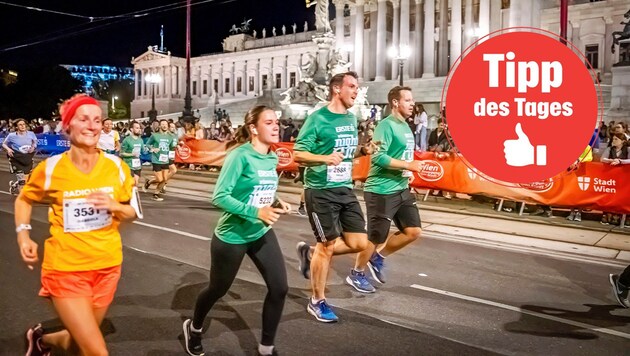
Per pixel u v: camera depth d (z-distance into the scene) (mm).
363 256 6195
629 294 6227
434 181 13367
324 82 33062
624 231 10258
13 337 4719
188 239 8977
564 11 14891
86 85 113500
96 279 3270
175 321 5172
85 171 3244
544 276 7129
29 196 3227
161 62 94625
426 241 9289
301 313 5496
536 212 12180
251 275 6844
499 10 53875
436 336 4957
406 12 58500
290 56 80250
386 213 6020
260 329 5004
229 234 4039
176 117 64188
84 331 3098
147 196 14656
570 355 4617
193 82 93812
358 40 65062
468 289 6477
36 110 81188
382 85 52312
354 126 5383
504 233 10008
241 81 86812
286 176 18297
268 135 4059
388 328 5129
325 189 5254
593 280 6980
